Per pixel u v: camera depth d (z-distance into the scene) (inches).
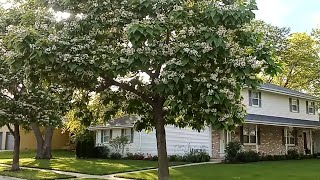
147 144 1072.8
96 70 315.9
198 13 318.7
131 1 327.0
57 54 306.2
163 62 312.2
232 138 976.9
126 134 1147.9
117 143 1110.4
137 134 1106.7
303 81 1551.4
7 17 518.6
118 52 327.3
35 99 653.9
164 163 385.1
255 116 1000.9
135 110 439.5
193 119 370.6
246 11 294.5
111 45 347.6
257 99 1051.9
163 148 386.9
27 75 339.0
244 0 318.0
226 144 939.3
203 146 975.0
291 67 1574.8
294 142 1200.8
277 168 729.0
